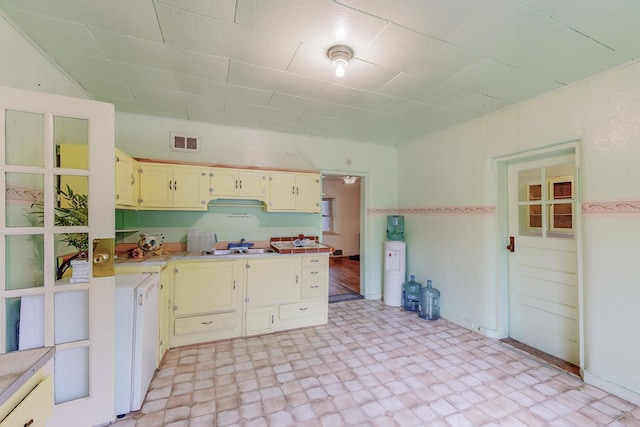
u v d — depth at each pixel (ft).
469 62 6.57
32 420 3.15
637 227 6.22
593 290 6.95
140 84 7.87
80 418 5.18
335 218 25.95
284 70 7.09
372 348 8.91
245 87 8.03
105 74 7.30
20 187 5.36
